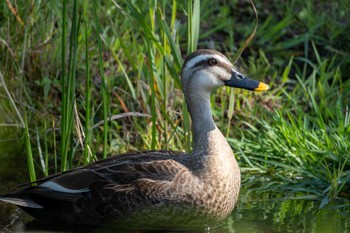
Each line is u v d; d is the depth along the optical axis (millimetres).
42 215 10492
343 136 12445
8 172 12102
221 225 10367
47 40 14117
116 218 10289
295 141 12344
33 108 13203
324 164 12203
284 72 14391
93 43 14484
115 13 15008
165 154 10711
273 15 16703
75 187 10375
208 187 10180
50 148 13008
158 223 10273
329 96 14094
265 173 12375
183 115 11938
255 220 10492
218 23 16219
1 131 13367
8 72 13633
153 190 10141
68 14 14617
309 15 16297
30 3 13766
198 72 10688
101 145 13070
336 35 15859
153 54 12336
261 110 13844
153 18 11938
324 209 10922
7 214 10734
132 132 13328
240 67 15172
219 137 10492
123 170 10383
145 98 12828
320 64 14516
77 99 13805
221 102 13805
